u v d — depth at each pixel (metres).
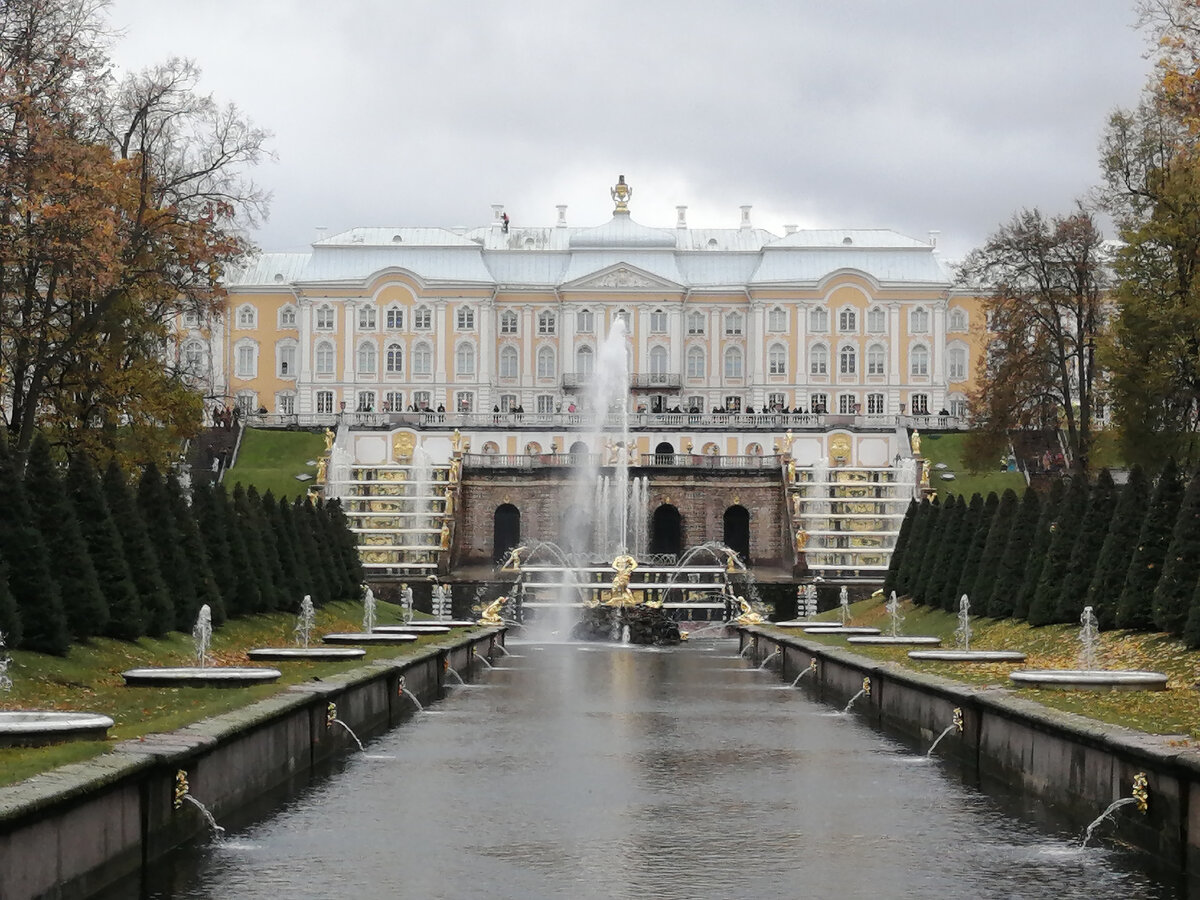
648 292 160.50
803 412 132.50
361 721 32.78
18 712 22.28
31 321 56.59
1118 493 45.16
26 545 32.44
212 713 23.98
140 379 61.28
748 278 164.12
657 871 20.08
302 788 26.17
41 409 62.00
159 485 43.19
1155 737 20.86
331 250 161.50
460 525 109.88
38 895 15.63
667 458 114.06
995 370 98.94
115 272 53.84
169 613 39.69
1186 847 18.81
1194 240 61.59
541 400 161.88
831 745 32.25
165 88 61.12
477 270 160.88
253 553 52.50
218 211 62.88
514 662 59.97
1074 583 43.50
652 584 88.38
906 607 64.06
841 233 165.62
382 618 65.69
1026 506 50.47
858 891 19.02
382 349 159.00
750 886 19.28
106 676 32.19
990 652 39.31
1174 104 53.78
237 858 20.53
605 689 46.28
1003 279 97.06
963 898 18.61
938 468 118.94
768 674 53.22
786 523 109.50
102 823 17.50
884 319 160.12
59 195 52.62
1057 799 23.45
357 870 19.95
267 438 124.88
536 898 18.62
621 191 168.25
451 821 23.33
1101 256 95.25
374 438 123.31
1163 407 63.38
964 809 24.39
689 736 33.78
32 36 52.69
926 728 31.70
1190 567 35.62
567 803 24.94
